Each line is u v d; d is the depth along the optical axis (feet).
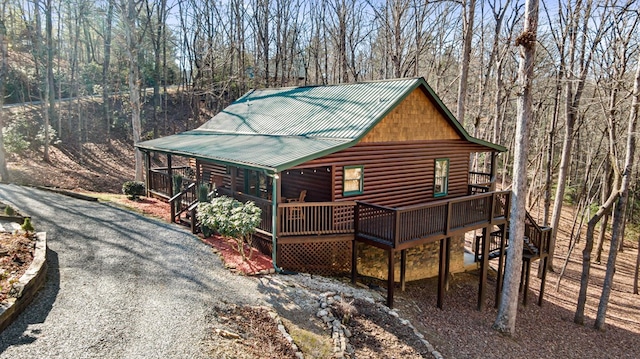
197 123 104.27
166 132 101.76
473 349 35.91
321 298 34.19
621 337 47.34
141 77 107.34
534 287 60.29
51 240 38.83
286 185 49.32
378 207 37.35
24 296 26.27
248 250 41.32
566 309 53.67
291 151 39.55
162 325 25.86
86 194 60.90
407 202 48.88
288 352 26.16
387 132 45.73
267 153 39.96
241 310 29.73
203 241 42.70
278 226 37.37
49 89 89.76
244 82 110.93
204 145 50.21
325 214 38.83
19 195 55.01
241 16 111.24
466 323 41.16
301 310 31.78
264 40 104.37
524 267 55.01
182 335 25.03
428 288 47.67
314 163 39.81
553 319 49.57
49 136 81.15
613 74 53.42
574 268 72.18
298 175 47.11
